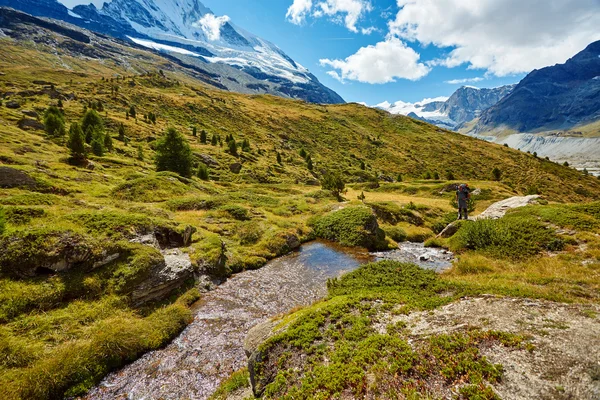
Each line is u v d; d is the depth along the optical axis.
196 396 10.82
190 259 21.47
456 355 7.88
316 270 24.02
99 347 12.57
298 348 9.79
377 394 7.28
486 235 23.03
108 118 106.00
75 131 51.53
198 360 12.84
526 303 10.09
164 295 17.88
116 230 19.38
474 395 6.56
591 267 14.92
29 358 11.52
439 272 20.53
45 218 19.00
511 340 7.92
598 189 137.25
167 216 30.61
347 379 7.90
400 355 8.28
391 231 36.12
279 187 67.44
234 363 12.56
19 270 14.65
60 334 13.03
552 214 22.45
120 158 67.56
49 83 160.50
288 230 32.53
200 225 30.41
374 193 78.44
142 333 14.00
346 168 127.38
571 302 9.90
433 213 46.84
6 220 17.41
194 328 15.34
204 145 107.06
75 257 16.11
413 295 12.81
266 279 22.12
